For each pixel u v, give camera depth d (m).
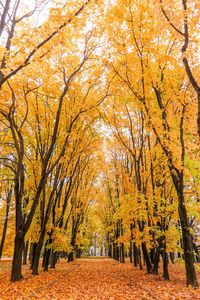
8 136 13.30
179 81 9.07
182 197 8.80
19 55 5.96
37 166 12.59
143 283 8.80
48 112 12.74
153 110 9.61
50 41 6.59
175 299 5.83
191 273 8.01
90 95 12.38
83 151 14.84
